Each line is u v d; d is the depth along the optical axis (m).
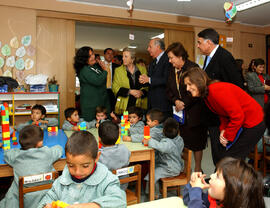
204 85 1.70
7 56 4.02
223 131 1.86
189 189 1.01
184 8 4.82
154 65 3.02
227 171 0.81
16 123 4.14
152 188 2.02
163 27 5.15
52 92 3.96
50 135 2.46
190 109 2.48
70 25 4.45
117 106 3.28
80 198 0.96
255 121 1.76
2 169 1.61
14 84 3.82
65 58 4.45
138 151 1.92
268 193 1.31
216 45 2.28
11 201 1.50
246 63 6.18
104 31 6.86
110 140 1.68
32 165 1.52
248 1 4.35
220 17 5.47
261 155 2.75
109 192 0.93
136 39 8.02
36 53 4.24
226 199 0.80
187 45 5.49
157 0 4.37
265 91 4.14
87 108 3.27
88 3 4.44
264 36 6.37
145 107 3.39
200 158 2.64
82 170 0.90
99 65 3.37
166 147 2.00
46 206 0.85
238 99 1.72
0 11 3.95
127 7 4.70
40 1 4.12
